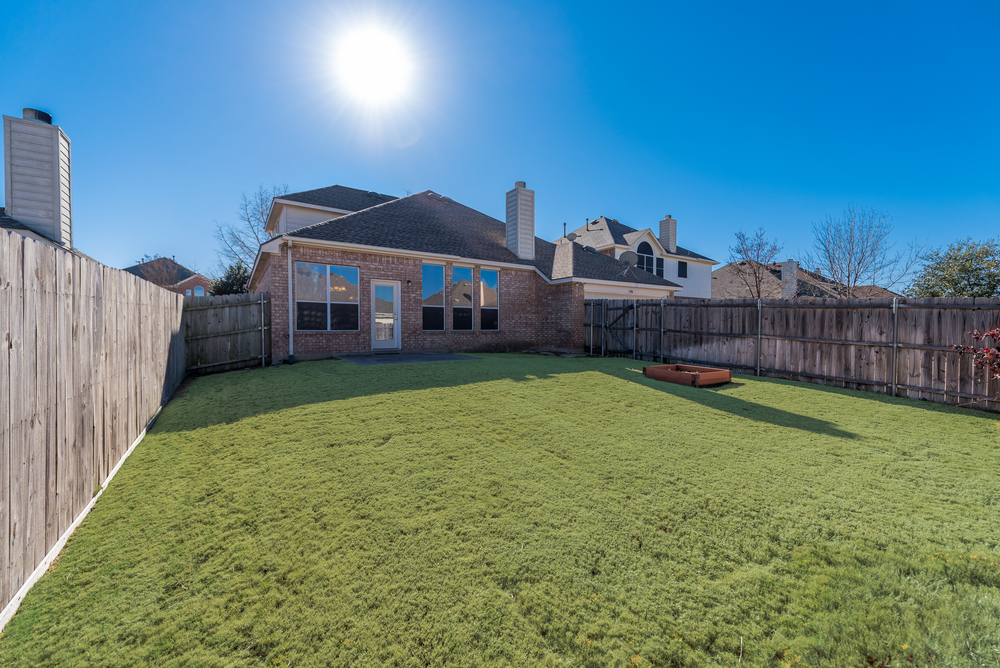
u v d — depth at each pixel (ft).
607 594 7.18
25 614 6.88
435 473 11.76
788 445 14.15
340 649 6.20
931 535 8.67
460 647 6.18
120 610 7.03
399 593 7.26
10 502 6.95
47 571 8.02
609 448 13.79
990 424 16.61
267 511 9.87
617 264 58.18
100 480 11.12
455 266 43.57
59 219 28.32
